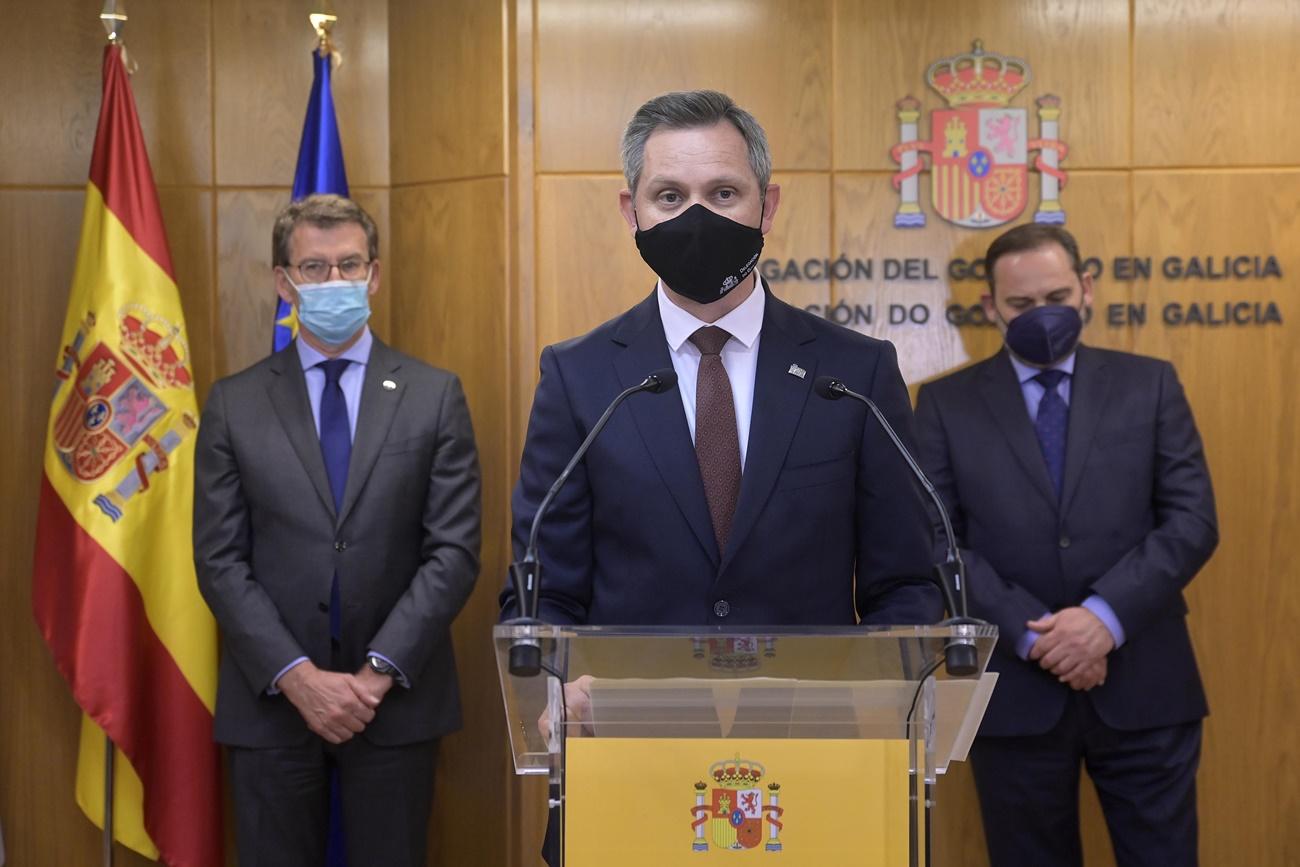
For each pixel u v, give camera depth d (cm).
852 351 233
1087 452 353
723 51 421
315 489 351
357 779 345
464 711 416
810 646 166
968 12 420
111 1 407
